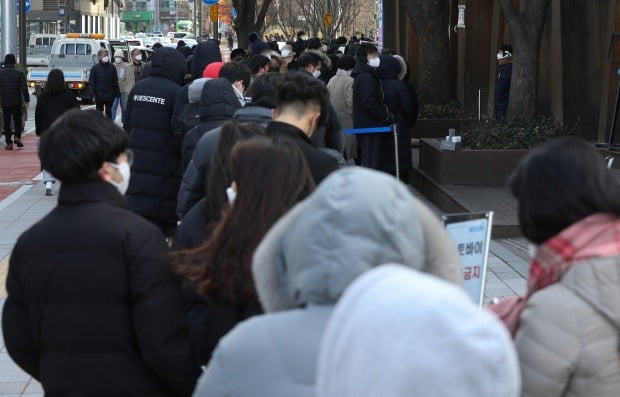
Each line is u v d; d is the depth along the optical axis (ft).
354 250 6.80
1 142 75.31
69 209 11.60
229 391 7.37
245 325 7.56
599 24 51.80
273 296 8.00
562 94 55.36
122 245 11.31
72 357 11.35
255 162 11.26
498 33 67.72
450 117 65.82
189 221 14.08
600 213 9.06
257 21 124.47
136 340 11.46
